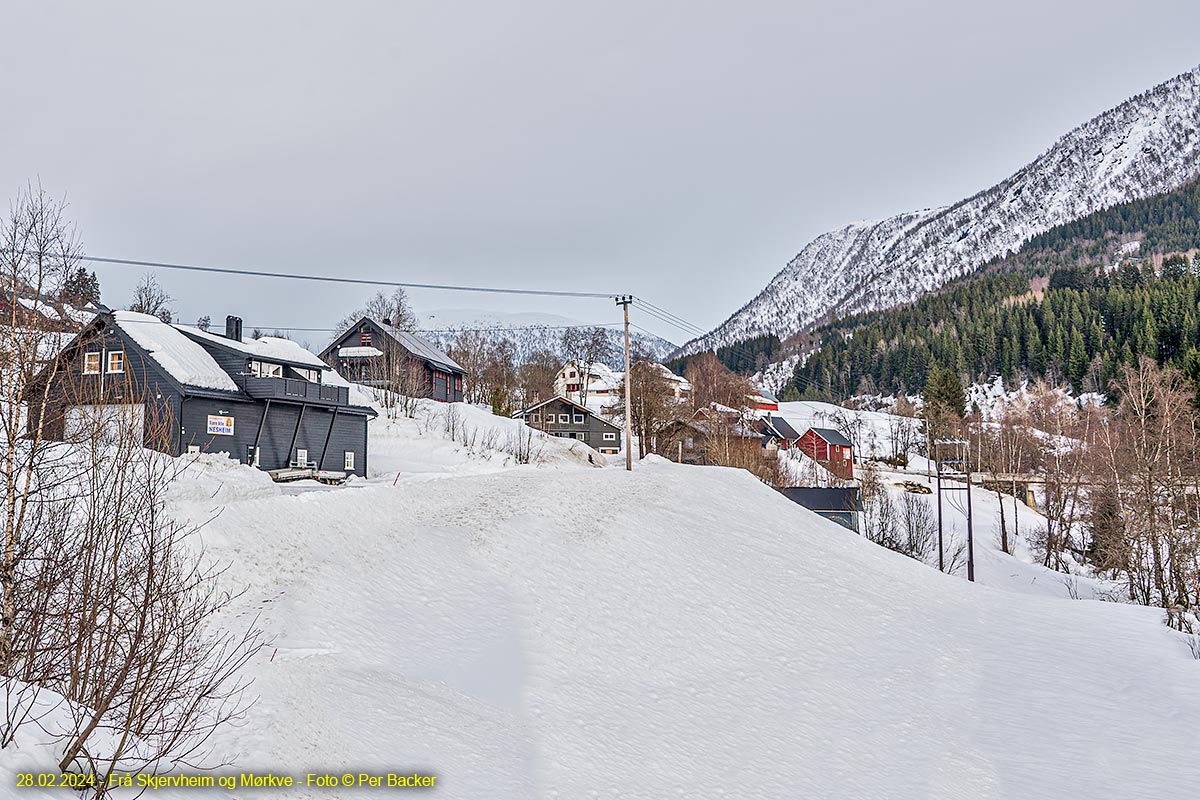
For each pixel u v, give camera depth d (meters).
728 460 60.81
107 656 7.96
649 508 27.77
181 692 9.32
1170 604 38.88
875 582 27.34
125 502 9.48
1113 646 23.47
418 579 18.53
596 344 132.75
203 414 33.88
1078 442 72.06
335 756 10.38
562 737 13.16
